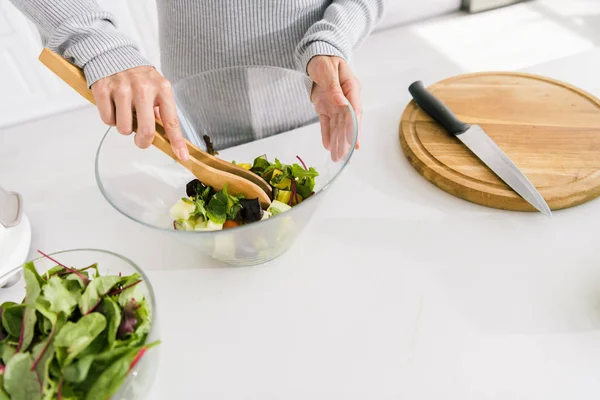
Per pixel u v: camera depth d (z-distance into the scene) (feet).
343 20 2.58
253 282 2.18
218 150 2.74
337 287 2.12
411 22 4.12
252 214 1.98
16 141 3.42
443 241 2.25
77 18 2.12
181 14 2.72
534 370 1.78
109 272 1.83
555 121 2.65
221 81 2.50
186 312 2.10
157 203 2.24
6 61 4.00
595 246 2.16
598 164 2.40
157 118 2.02
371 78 3.44
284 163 2.57
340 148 2.21
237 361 1.92
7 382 1.47
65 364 1.44
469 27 3.88
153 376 1.77
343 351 1.91
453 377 1.80
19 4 2.26
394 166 2.65
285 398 1.80
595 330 1.88
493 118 2.71
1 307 1.70
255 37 2.71
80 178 2.90
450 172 2.45
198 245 1.93
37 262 1.83
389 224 2.35
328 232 2.35
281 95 2.64
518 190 2.29
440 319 1.97
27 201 2.74
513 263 2.13
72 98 4.37
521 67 3.37
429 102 2.71
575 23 3.72
